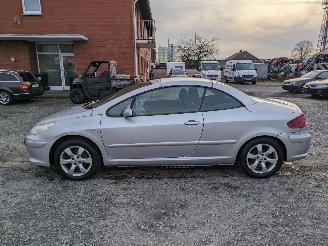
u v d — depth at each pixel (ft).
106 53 62.23
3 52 61.57
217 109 15.65
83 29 61.26
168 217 12.28
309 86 51.16
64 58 64.28
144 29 96.22
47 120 16.34
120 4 60.64
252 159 15.90
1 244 10.63
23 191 14.78
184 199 13.76
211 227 11.54
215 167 17.49
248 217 12.23
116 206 13.21
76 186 15.28
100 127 15.38
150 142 15.44
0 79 44.98
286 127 15.61
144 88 15.79
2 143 23.38
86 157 15.83
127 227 11.62
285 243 10.57
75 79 48.19
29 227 11.68
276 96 55.62
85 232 11.32
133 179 16.01
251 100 16.08
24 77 46.47
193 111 15.56
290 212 12.59
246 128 15.48
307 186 15.05
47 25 61.00
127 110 15.21
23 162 18.98
